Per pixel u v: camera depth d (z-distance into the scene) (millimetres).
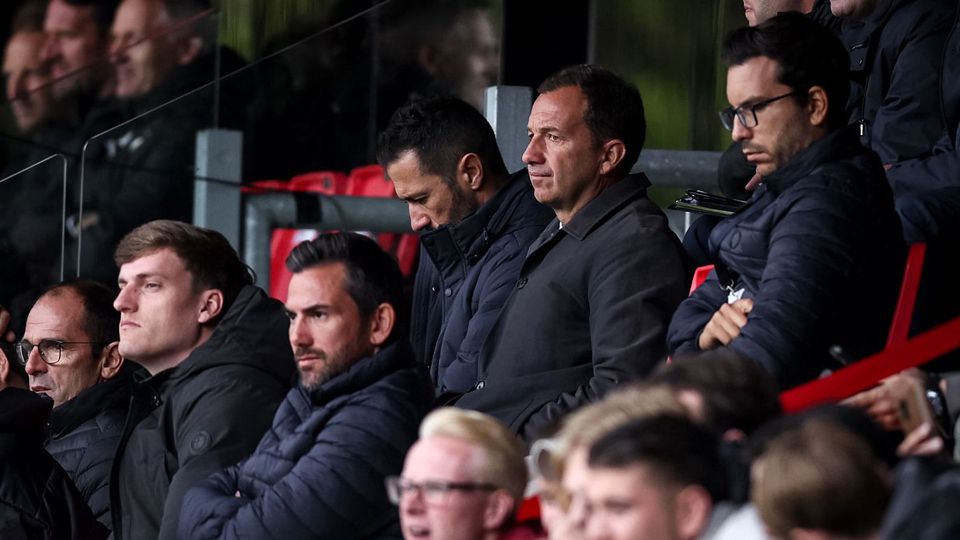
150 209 24953
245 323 19047
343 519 16141
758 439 10477
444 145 20062
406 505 13430
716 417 11672
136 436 19172
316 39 25500
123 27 24531
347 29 25641
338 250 16938
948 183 18359
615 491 10070
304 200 25391
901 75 19750
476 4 26422
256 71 25203
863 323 15164
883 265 15297
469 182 20094
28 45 24312
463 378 18688
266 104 25297
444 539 13320
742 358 11953
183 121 25000
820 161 15531
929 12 19766
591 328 17078
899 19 20000
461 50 26375
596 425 10656
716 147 26250
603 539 10109
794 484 9750
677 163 24859
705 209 19078
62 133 24672
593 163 17781
